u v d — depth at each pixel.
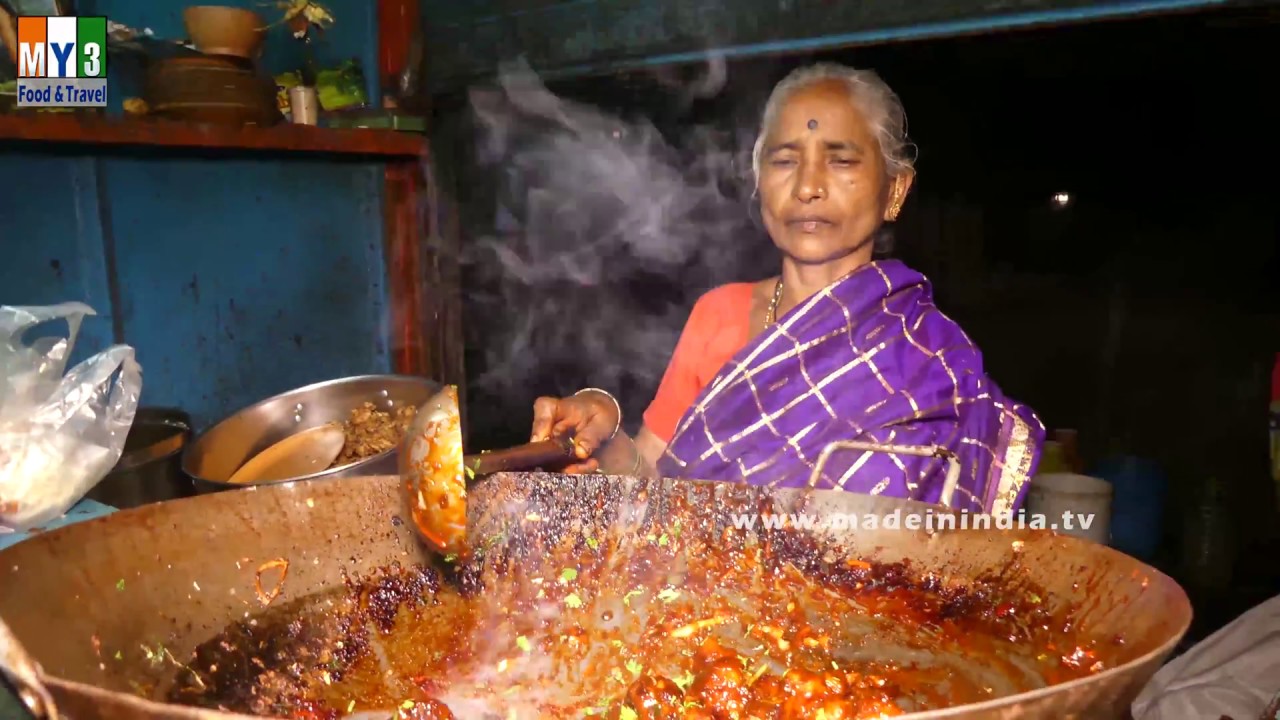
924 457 1.12
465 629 0.92
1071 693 0.54
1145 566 0.73
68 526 0.77
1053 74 1.58
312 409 1.54
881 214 1.28
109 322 1.64
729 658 0.81
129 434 1.44
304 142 1.72
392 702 0.80
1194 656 1.25
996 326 1.92
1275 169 1.66
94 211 1.60
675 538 1.02
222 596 0.87
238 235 1.83
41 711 0.57
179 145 1.58
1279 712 1.06
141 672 0.76
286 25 1.89
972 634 0.84
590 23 1.62
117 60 1.63
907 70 1.56
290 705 0.79
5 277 1.50
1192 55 1.41
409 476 0.91
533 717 0.78
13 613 0.67
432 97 1.93
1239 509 1.83
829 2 1.32
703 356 1.43
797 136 1.23
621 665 0.86
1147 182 1.76
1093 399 1.94
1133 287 1.86
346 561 0.95
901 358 1.21
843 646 0.86
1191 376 1.85
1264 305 1.77
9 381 1.10
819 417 1.21
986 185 1.80
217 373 1.83
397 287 2.08
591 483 1.04
